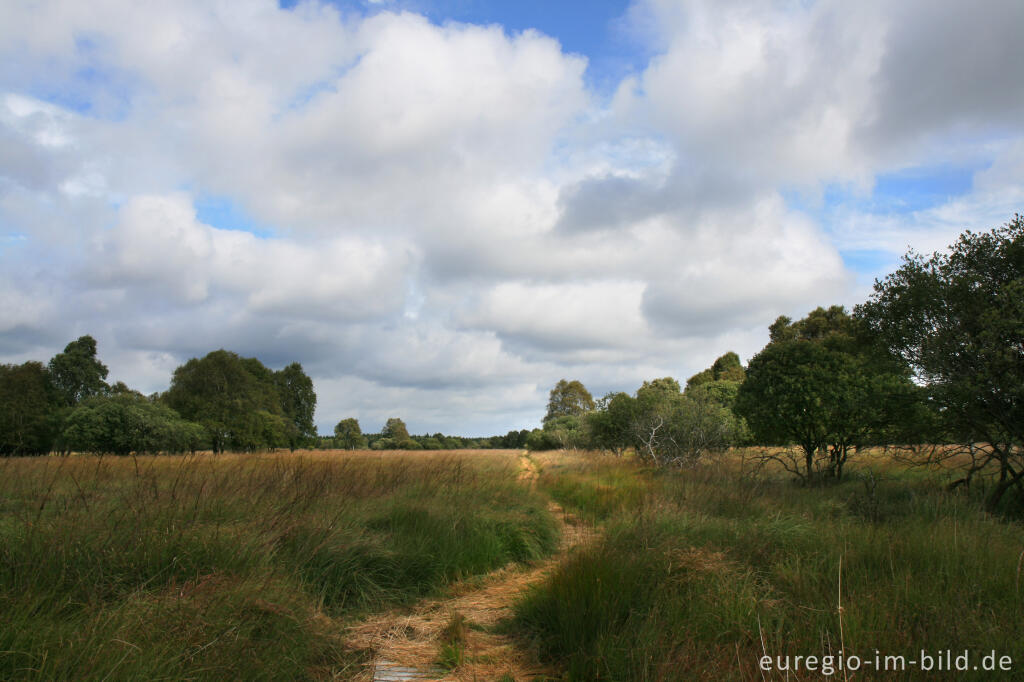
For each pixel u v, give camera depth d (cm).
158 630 346
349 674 400
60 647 308
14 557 433
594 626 429
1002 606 433
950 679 333
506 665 416
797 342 1355
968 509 801
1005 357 813
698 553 550
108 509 557
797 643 374
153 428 2919
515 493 1102
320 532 604
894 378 1124
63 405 4522
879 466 1405
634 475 1689
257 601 421
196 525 545
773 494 1018
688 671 346
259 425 5303
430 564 652
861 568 523
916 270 966
